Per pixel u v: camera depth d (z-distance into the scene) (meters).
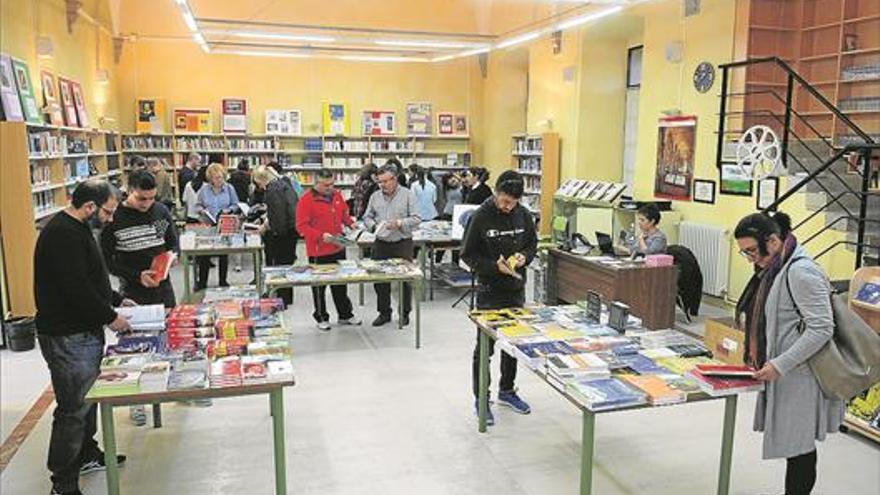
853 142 6.10
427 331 6.16
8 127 5.70
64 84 8.79
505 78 13.31
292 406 4.34
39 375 4.95
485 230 4.08
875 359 2.69
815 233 5.72
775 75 7.04
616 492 3.29
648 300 5.70
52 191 7.70
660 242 5.98
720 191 7.26
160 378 2.68
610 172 10.53
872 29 6.39
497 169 13.62
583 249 6.61
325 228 6.00
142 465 3.54
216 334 3.30
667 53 7.85
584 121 10.27
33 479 3.40
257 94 12.91
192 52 12.48
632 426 4.08
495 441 3.85
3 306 5.64
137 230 4.13
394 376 4.92
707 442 3.86
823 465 3.58
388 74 13.59
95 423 3.46
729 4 7.05
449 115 13.97
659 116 8.22
